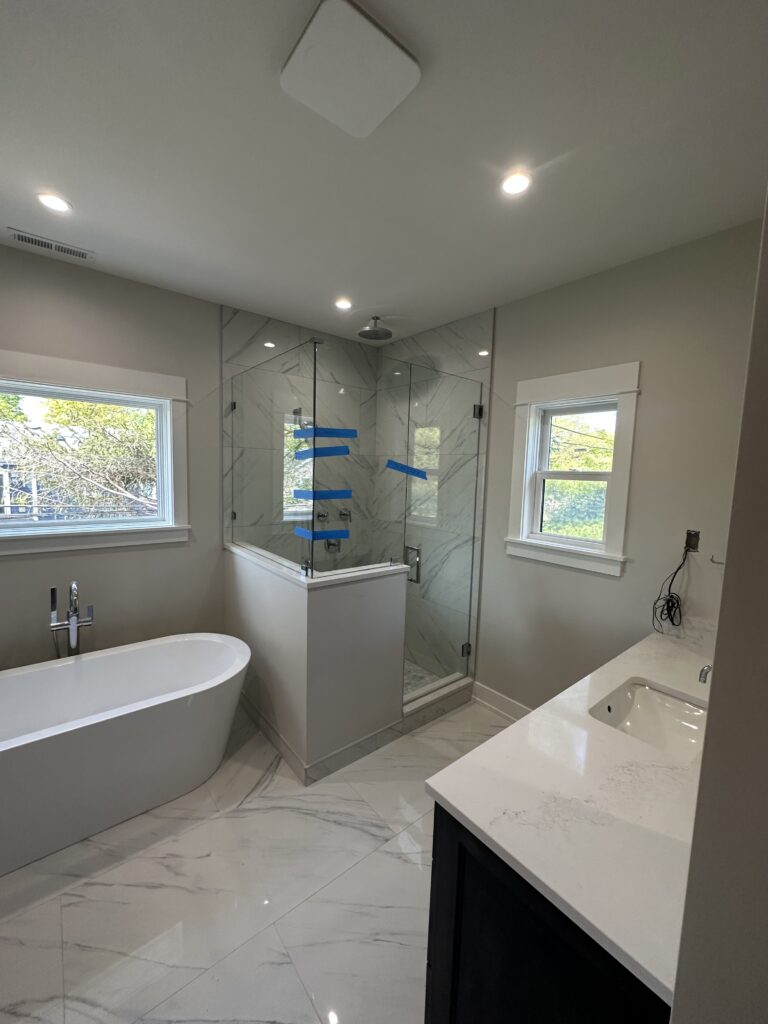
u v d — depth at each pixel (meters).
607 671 1.62
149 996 1.21
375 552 2.62
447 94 1.16
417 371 2.88
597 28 0.98
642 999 0.61
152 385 2.55
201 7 0.96
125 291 2.42
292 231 1.88
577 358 2.25
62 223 1.85
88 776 1.68
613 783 0.98
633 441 2.05
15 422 2.29
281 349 3.00
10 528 2.30
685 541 1.91
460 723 2.61
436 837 0.95
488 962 0.84
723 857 0.47
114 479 2.60
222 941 1.35
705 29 0.97
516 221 1.75
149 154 1.43
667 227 1.76
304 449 2.31
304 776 2.05
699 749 1.34
